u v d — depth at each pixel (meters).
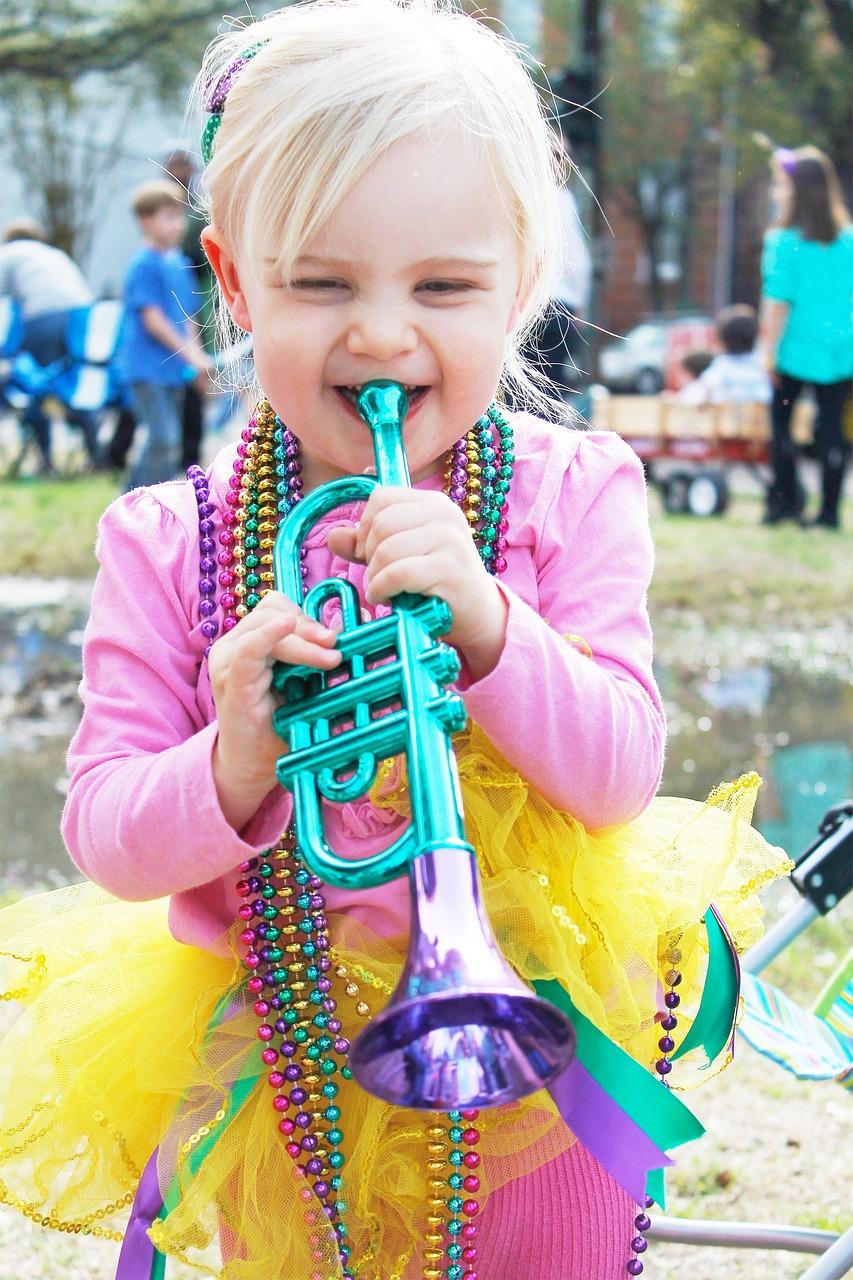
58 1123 1.35
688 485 9.30
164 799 1.22
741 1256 2.27
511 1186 1.31
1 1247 2.22
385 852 1.03
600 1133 1.25
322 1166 1.27
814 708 5.40
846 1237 1.66
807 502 9.48
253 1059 1.30
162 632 1.37
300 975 1.30
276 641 1.12
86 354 9.98
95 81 16.14
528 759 1.22
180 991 1.34
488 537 1.38
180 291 7.50
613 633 1.34
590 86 7.50
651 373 14.18
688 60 18.67
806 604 6.98
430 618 1.12
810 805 4.24
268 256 1.21
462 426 1.27
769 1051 1.73
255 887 1.30
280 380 1.24
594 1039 1.25
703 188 20.50
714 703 5.48
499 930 1.27
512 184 1.24
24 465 10.95
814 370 8.30
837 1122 2.63
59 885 3.67
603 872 1.31
